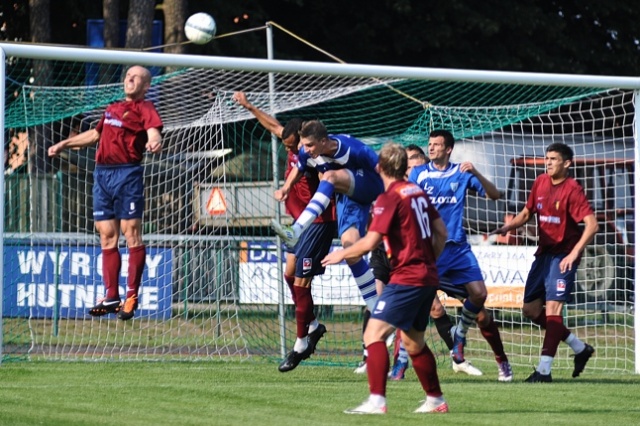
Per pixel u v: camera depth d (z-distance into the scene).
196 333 30.31
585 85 24.64
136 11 41.16
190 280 30.41
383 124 39.81
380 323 15.39
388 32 52.19
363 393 18.39
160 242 30.06
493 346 22.14
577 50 54.47
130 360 24.80
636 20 55.47
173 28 42.19
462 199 22.03
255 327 30.81
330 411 16.00
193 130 31.50
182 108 32.34
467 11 51.00
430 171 22.12
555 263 21.89
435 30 51.09
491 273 30.81
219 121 27.41
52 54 22.50
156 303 29.97
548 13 54.41
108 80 36.28
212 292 30.39
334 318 30.41
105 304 21.80
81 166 37.00
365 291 21.58
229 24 47.97
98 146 21.95
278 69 23.62
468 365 23.14
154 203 33.03
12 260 29.97
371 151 20.20
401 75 24.28
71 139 22.06
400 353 22.00
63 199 37.25
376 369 15.49
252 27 49.31
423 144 32.84
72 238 30.70
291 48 51.62
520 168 34.25
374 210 15.34
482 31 50.47
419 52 52.59
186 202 30.89
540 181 22.22
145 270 29.98
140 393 17.77
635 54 55.75
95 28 41.78
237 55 48.00
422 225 15.41
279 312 28.72
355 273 21.59
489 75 24.48
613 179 37.31
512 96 41.91
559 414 16.30
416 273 15.28
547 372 21.56
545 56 52.97
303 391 18.56
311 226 21.41
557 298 21.75
